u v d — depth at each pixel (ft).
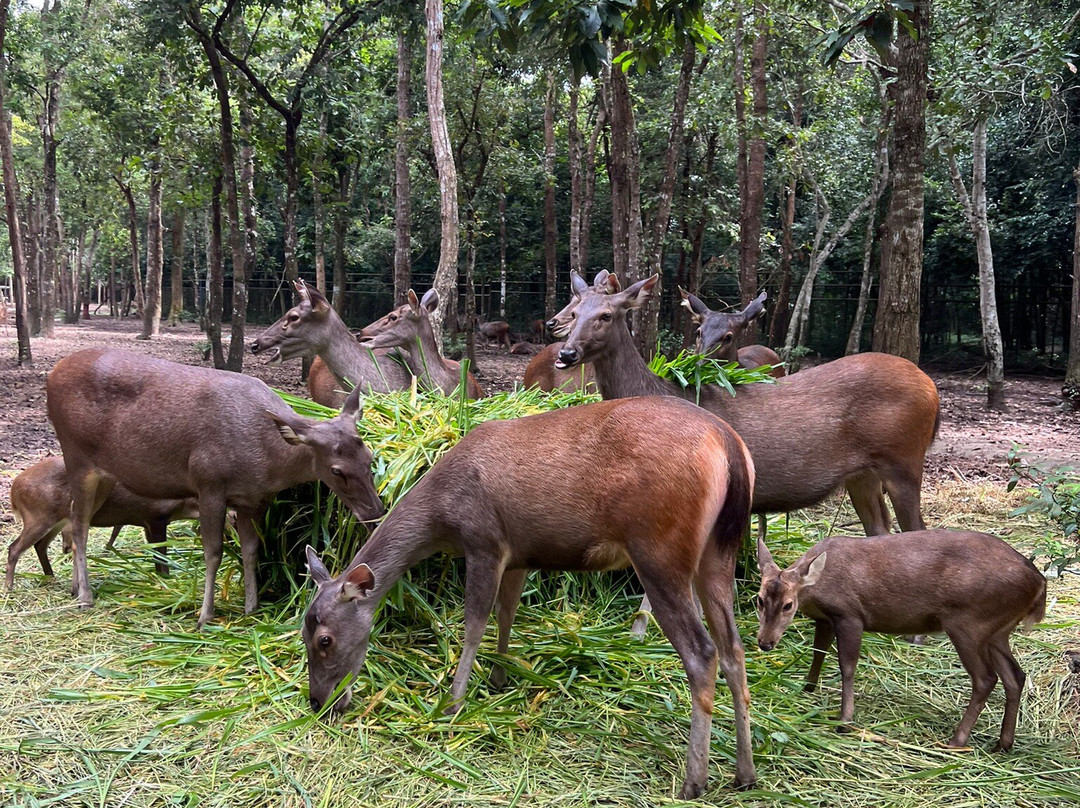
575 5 17.16
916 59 25.02
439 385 28.86
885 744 12.70
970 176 70.95
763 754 12.19
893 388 17.25
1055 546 18.53
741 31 47.62
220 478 16.30
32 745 12.09
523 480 12.41
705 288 84.02
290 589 17.33
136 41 51.39
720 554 11.76
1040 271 73.51
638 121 63.10
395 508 13.39
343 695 12.98
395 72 69.41
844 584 13.48
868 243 63.57
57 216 103.91
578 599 17.25
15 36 66.54
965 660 12.80
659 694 13.71
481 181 74.02
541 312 104.17
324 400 30.99
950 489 28.25
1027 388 62.08
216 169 55.47
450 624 15.43
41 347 75.87
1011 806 11.13
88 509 17.63
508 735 12.54
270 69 59.11
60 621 16.58
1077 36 55.93
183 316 133.80
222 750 12.07
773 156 75.05
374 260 105.29
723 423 12.12
